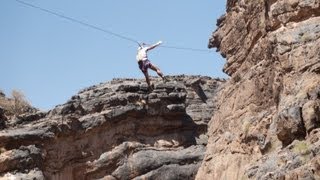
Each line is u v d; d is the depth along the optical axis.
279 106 22.88
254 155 25.53
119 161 45.09
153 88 48.78
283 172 19.66
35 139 42.34
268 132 24.56
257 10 27.78
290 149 20.42
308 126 20.08
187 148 47.62
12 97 53.66
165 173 45.41
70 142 44.53
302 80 22.28
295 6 24.72
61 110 45.38
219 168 27.94
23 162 41.16
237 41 30.62
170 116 48.16
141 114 46.97
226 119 29.72
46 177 42.44
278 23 25.06
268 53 26.05
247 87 28.23
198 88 52.91
